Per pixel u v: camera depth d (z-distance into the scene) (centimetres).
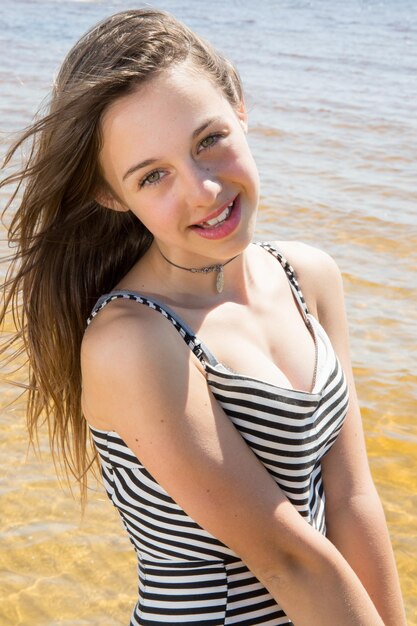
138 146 195
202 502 190
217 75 204
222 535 192
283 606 196
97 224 228
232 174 199
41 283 230
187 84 196
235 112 209
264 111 1199
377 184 893
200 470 189
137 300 204
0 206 715
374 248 725
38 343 235
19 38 1733
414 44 1908
